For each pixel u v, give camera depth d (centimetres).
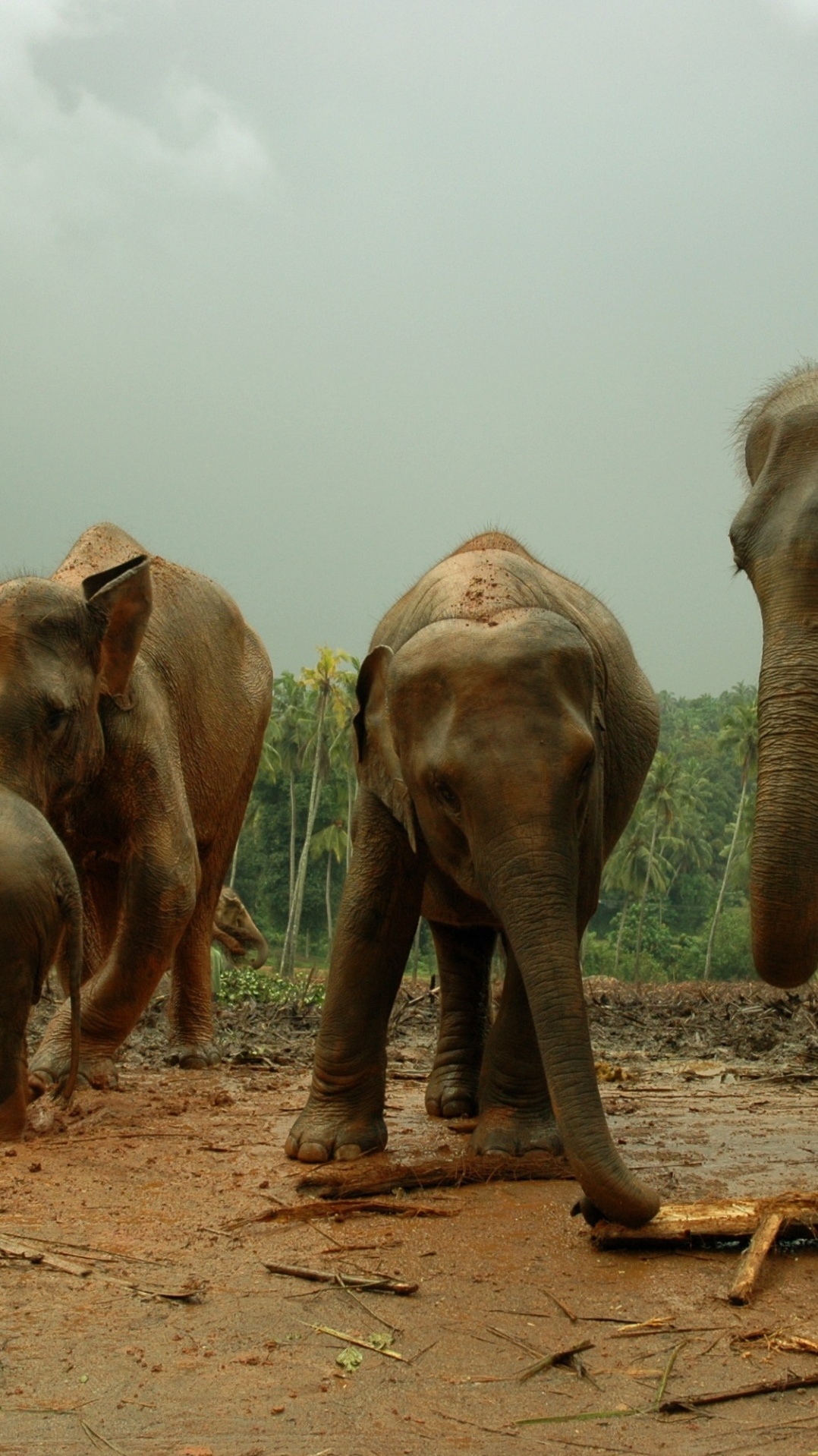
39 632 659
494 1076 575
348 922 584
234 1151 594
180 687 865
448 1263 431
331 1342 367
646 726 726
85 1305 396
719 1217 443
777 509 507
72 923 612
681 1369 346
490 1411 324
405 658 507
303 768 7275
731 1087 818
